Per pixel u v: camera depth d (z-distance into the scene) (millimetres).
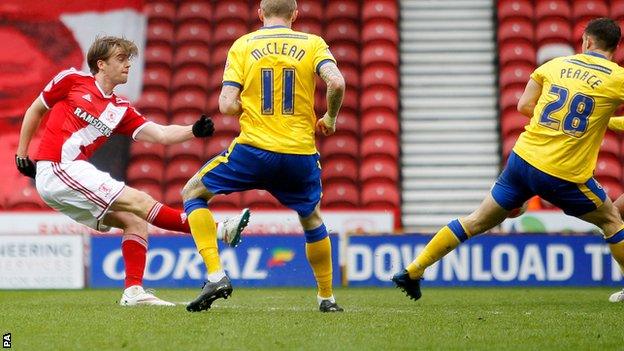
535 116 27094
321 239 25469
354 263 42562
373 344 19547
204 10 64875
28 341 20047
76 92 27516
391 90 60406
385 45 62531
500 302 31859
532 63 61719
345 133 58656
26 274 42656
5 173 57188
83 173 27438
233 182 24562
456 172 57844
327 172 56812
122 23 64812
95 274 42750
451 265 42125
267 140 24047
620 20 63344
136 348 18969
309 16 64250
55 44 64188
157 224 27562
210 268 24406
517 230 47969
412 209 56062
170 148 58062
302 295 36000
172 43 64062
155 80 62125
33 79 62875
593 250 42250
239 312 25328
